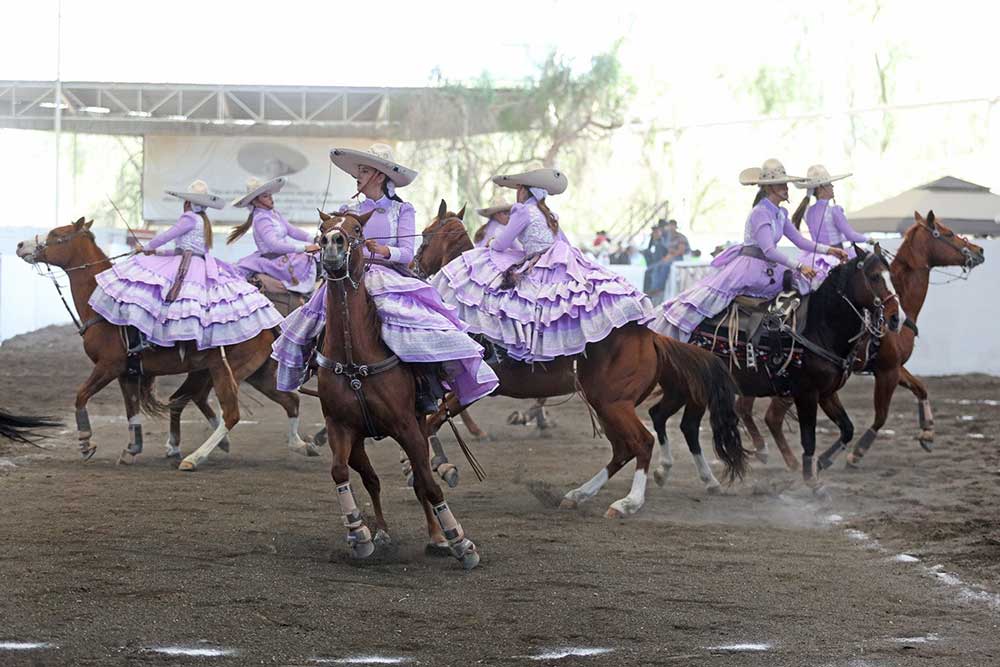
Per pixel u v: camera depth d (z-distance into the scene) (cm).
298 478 1182
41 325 3078
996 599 747
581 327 991
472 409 1938
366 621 664
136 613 659
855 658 616
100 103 3531
